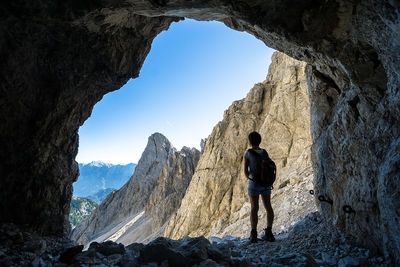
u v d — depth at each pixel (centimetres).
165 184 6562
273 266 321
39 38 489
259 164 480
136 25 630
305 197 1337
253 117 2845
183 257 324
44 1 397
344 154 434
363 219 370
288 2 381
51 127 606
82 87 652
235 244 546
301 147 2145
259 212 1650
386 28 293
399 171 268
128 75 741
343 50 390
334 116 494
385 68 338
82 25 498
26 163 546
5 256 346
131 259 342
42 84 564
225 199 2514
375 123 356
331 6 356
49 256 397
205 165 2909
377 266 308
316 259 375
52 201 627
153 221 5562
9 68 473
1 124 487
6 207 505
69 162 706
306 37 407
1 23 417
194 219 2600
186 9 449
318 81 549
